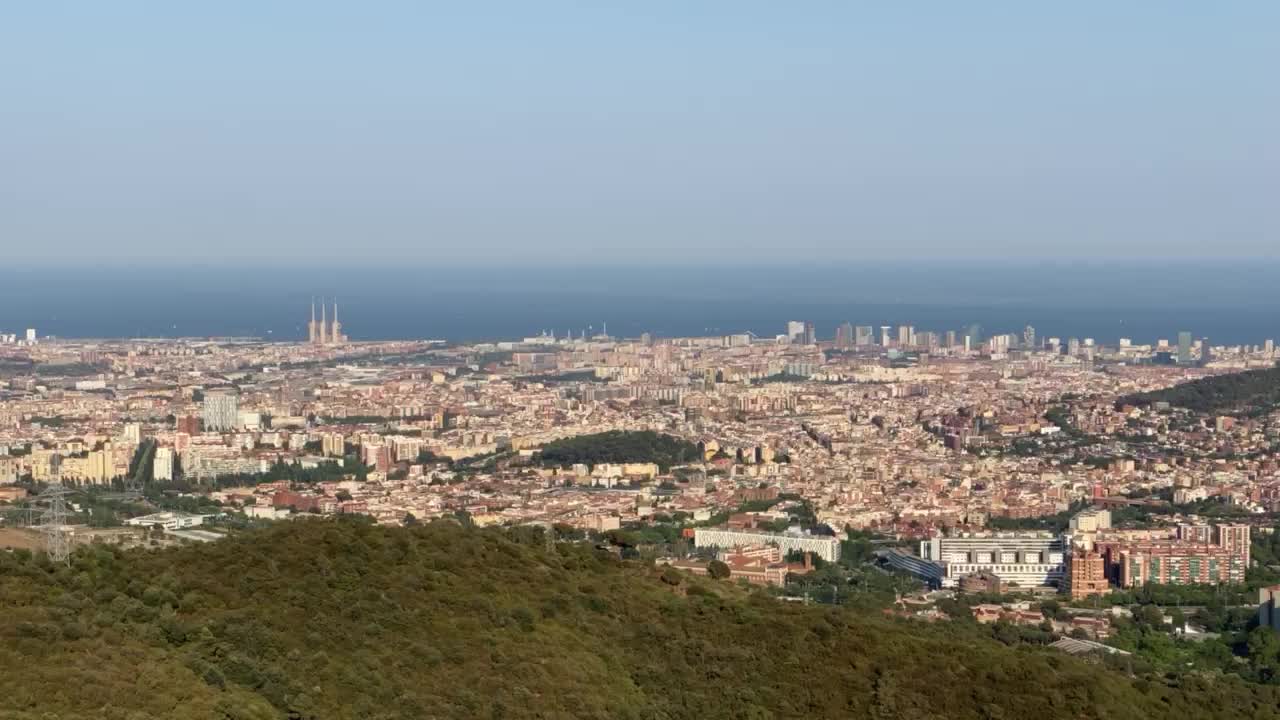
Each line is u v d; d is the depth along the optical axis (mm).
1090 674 185000
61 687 133125
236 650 149875
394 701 146625
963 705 170750
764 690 166500
